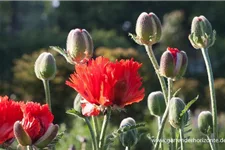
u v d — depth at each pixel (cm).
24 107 196
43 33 2647
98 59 209
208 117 261
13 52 2555
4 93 1467
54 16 3328
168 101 237
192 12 3006
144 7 3131
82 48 250
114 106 207
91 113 209
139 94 208
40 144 194
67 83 209
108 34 2378
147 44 252
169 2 3083
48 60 253
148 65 1376
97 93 205
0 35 2634
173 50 241
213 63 2512
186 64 241
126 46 2330
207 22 251
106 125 211
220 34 2973
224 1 2978
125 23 3152
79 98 240
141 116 1158
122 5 3119
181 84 1407
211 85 245
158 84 1352
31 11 3675
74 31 251
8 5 3438
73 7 3194
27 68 1355
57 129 196
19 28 3591
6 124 197
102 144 213
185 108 231
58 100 1276
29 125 193
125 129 217
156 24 251
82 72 207
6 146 200
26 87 1351
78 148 709
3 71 2536
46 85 256
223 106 1439
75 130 792
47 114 197
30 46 2572
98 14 3141
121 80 204
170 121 240
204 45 250
